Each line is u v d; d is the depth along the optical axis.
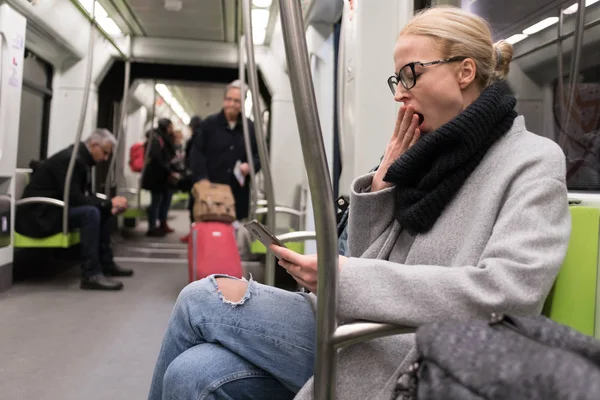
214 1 4.82
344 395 1.00
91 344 2.85
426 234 1.10
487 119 1.05
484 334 0.70
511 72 1.92
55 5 4.56
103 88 6.69
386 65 2.44
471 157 1.07
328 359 0.83
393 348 1.03
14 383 2.28
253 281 1.22
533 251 0.88
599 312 1.18
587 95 1.71
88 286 4.27
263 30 5.47
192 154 4.86
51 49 5.13
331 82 3.97
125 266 5.38
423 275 0.90
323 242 0.79
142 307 3.70
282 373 1.13
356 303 0.90
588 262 1.20
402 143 1.24
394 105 2.45
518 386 0.58
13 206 4.25
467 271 0.89
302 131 0.74
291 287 4.64
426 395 0.65
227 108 4.80
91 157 4.47
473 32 1.12
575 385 0.54
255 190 3.28
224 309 1.16
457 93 1.13
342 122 2.75
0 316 3.35
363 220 1.23
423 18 1.16
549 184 0.94
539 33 1.86
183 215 13.14
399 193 1.17
